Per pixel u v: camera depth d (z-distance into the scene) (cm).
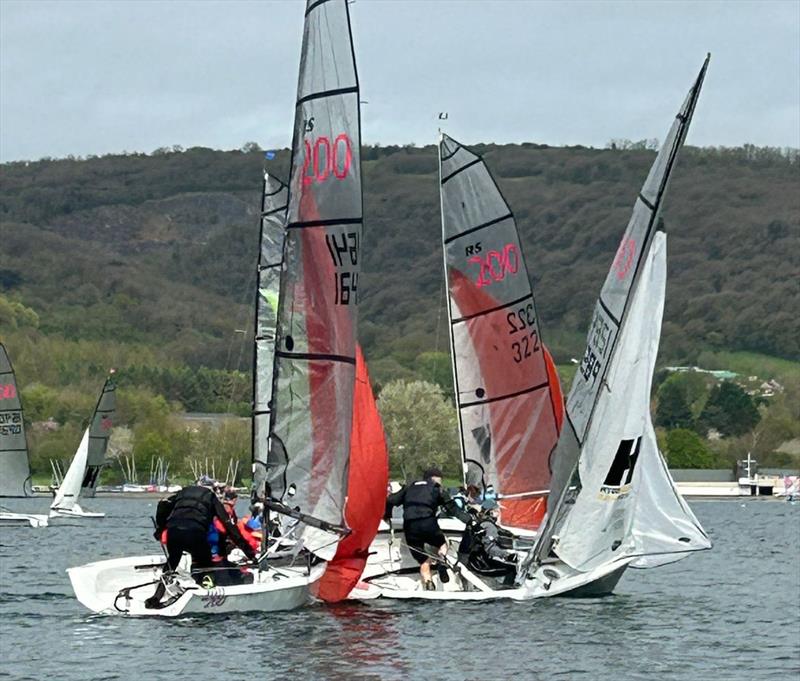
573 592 6925
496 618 5881
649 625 5953
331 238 6072
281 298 6109
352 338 6072
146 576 6100
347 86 6056
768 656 5184
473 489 7119
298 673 4544
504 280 7750
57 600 6581
